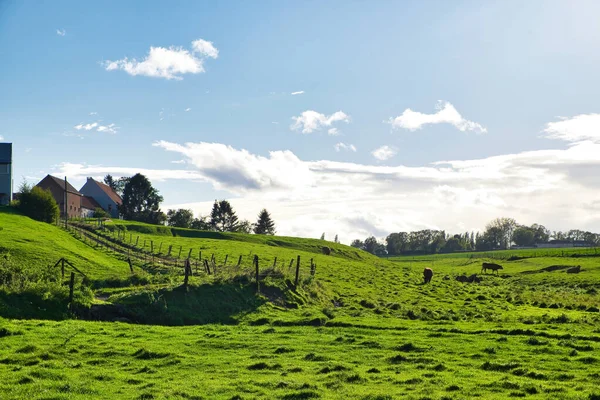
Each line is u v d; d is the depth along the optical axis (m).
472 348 29.69
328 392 20.94
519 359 27.02
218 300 46.44
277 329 36.72
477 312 52.16
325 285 62.34
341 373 23.91
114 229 119.44
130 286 52.91
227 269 61.06
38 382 21.81
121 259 80.56
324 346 30.41
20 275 43.34
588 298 67.00
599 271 110.31
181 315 43.00
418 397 19.84
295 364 26.16
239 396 20.23
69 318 39.53
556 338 33.41
